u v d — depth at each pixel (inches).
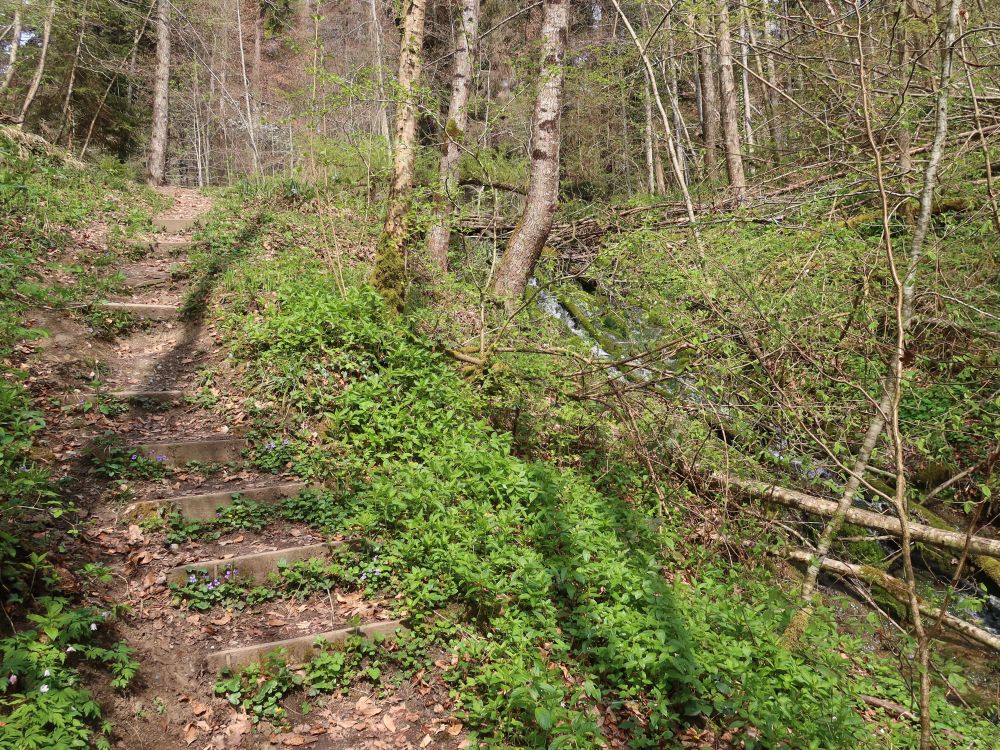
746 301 254.8
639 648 170.4
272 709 154.4
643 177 906.7
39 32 730.8
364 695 164.4
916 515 286.7
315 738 151.6
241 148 1136.2
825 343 259.6
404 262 323.6
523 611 185.5
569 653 181.2
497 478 227.9
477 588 186.2
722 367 248.1
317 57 308.5
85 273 327.6
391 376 269.4
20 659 133.7
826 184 367.9
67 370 252.1
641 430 284.4
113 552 179.6
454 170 466.3
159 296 329.7
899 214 335.0
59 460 204.7
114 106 900.0
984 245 286.0
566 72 401.4
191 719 149.6
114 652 151.2
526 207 379.9
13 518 171.6
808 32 289.7
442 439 246.2
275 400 253.3
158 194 553.3
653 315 342.3
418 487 214.8
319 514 210.1
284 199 511.5
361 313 294.7
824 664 199.8
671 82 538.3
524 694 152.7
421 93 307.7
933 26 230.8
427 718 159.9
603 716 165.2
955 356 282.2
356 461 229.3
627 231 369.7
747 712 164.7
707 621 197.8
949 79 162.6
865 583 276.1
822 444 200.8
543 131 373.1
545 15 368.8
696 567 244.5
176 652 160.6
